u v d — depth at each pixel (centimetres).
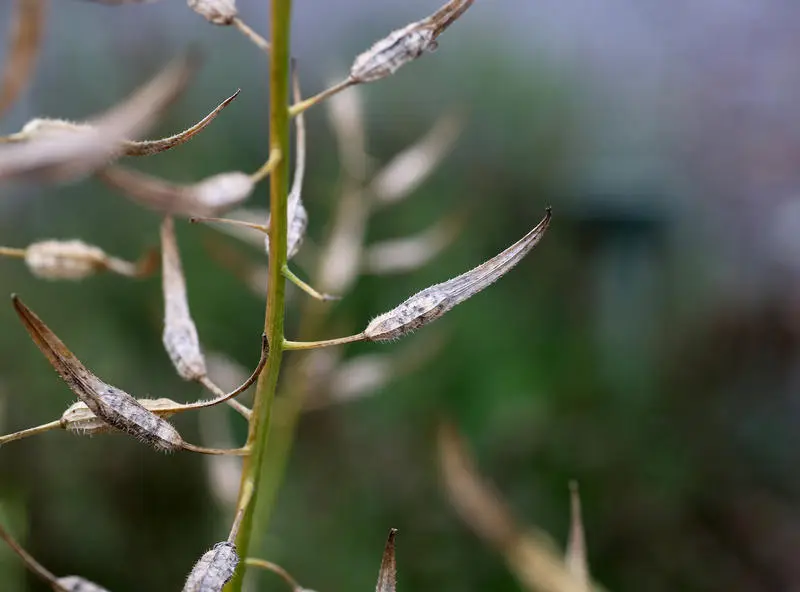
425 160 40
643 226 81
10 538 24
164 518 58
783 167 88
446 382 64
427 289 23
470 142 77
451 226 42
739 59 89
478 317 67
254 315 61
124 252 62
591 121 84
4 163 19
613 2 87
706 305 81
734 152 88
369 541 58
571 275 77
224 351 60
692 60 89
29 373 57
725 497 69
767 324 81
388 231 66
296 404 37
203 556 22
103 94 67
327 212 65
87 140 19
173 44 70
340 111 42
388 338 23
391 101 75
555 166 80
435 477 59
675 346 78
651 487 66
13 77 21
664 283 81
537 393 66
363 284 61
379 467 61
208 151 67
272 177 23
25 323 21
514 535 26
